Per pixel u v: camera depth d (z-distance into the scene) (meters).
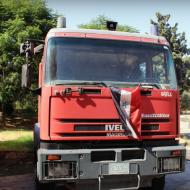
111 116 5.39
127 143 5.55
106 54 5.77
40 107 5.79
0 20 19.20
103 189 5.40
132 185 5.51
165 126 5.69
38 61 7.32
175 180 7.90
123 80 5.73
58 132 5.24
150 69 5.91
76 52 5.66
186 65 39.06
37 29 18.02
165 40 6.12
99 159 5.37
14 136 14.98
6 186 7.17
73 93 5.29
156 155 5.50
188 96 40.91
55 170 5.15
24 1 19.66
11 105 22.64
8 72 18.28
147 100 5.58
